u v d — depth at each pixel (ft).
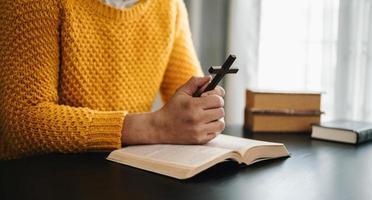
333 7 4.96
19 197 1.63
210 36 5.51
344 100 4.98
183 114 2.37
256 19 5.24
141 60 3.12
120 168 2.06
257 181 1.91
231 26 5.23
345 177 2.03
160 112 2.44
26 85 2.46
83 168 2.05
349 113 4.97
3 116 2.46
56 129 2.35
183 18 3.57
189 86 2.50
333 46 4.99
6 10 2.52
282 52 5.25
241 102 5.29
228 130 3.48
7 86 2.45
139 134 2.39
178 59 3.48
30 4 2.51
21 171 1.98
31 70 2.48
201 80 2.49
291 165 2.23
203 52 5.52
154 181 1.86
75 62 2.77
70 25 2.69
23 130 2.39
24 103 2.44
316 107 3.41
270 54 5.29
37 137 2.37
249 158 2.20
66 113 2.42
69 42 2.72
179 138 2.39
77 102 2.83
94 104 2.90
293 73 5.23
